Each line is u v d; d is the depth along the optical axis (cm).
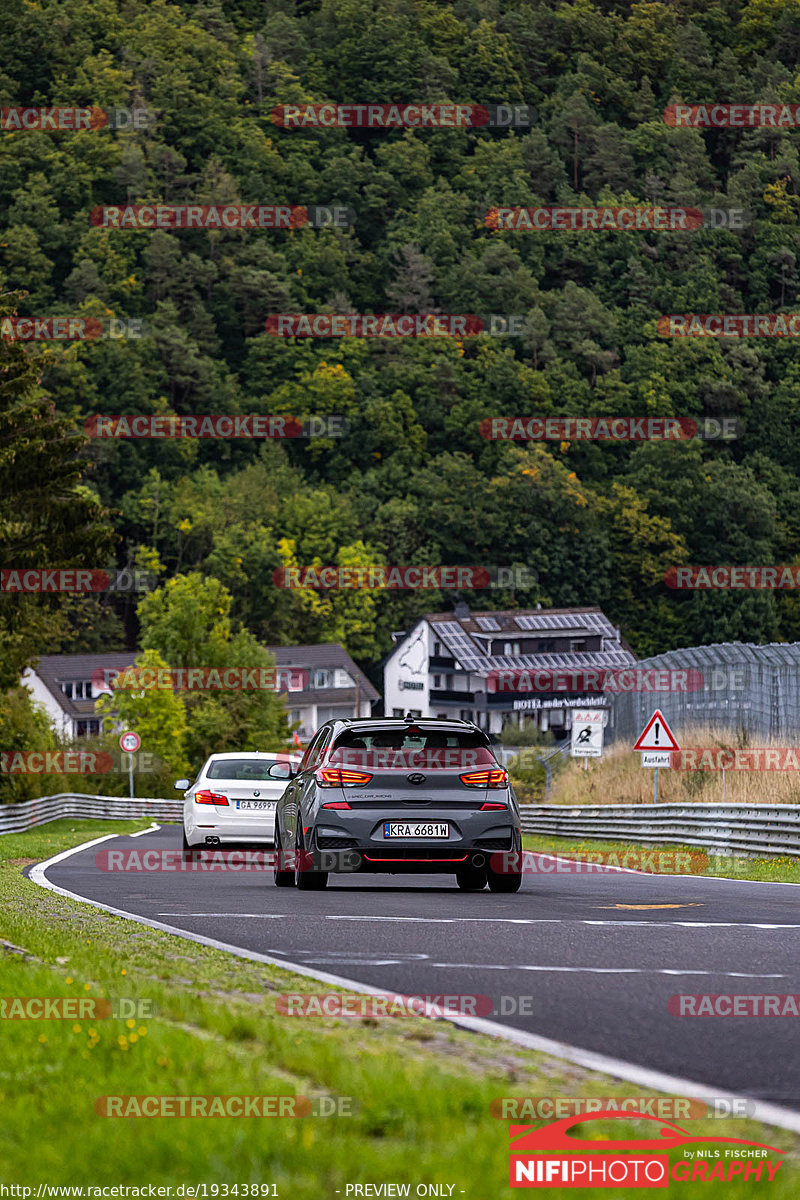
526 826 10975
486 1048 1914
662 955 2888
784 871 6134
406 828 4491
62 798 14712
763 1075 1797
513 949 2991
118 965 2697
